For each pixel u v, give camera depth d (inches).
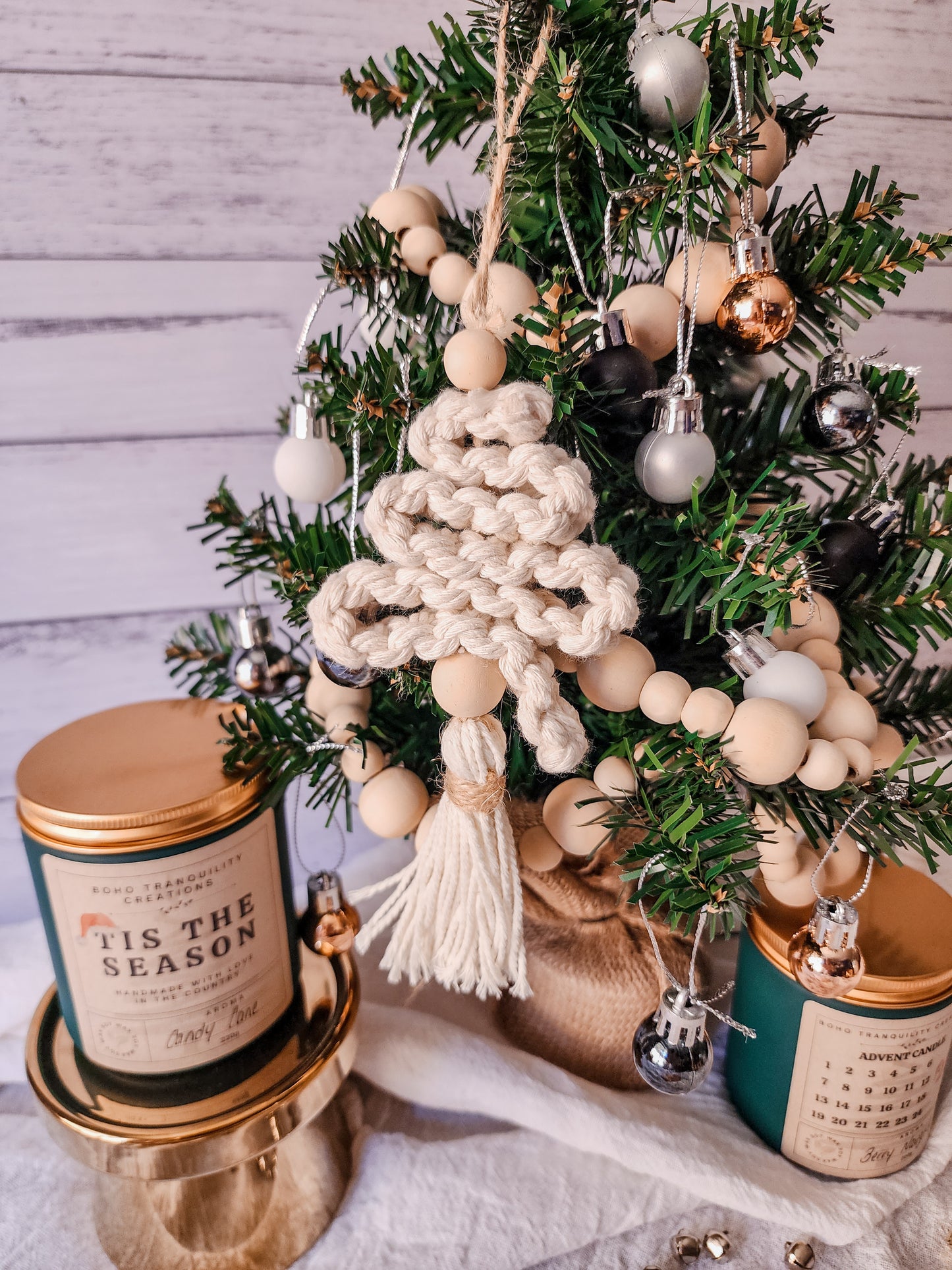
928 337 27.3
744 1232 18.1
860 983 16.7
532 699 12.5
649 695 13.8
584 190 16.1
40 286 23.4
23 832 15.7
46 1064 17.5
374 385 15.6
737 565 14.2
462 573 12.5
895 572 16.2
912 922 18.2
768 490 17.0
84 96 22.0
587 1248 17.9
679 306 15.0
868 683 18.6
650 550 15.8
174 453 25.6
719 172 13.9
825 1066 17.5
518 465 12.6
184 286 24.1
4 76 21.5
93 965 15.8
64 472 25.2
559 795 16.1
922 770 19.7
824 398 15.4
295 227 24.1
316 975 20.0
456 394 13.2
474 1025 22.2
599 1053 20.0
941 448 28.6
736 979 19.5
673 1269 17.4
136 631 27.2
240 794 15.9
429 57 23.3
